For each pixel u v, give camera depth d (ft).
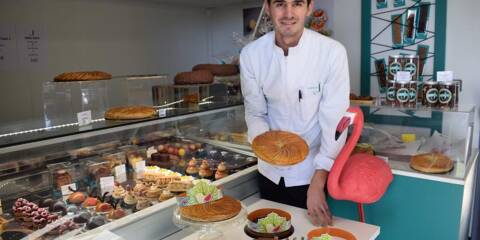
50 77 7.82
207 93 6.54
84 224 4.14
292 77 5.10
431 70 8.11
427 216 5.77
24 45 7.39
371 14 8.64
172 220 4.51
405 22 8.23
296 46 4.98
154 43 9.68
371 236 4.31
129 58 9.15
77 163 4.98
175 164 5.70
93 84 5.45
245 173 5.52
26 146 4.38
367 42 8.77
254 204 5.19
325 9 9.25
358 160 4.77
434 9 7.89
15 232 3.95
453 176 5.57
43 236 3.91
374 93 8.84
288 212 4.91
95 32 8.43
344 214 6.50
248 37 9.62
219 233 4.36
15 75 7.34
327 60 5.01
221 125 6.61
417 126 6.12
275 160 4.18
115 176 5.22
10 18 7.16
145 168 5.47
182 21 10.33
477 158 7.16
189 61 10.65
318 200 4.74
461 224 5.66
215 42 11.10
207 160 5.90
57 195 4.72
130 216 4.26
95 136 5.13
